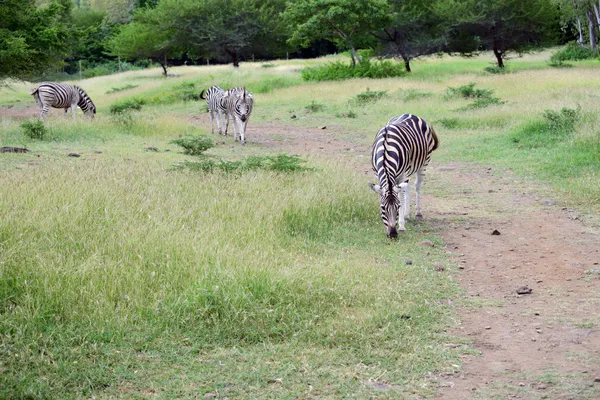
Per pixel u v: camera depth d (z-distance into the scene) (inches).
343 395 183.6
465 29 1688.0
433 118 856.9
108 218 310.2
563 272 301.1
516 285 284.8
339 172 471.5
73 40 1245.7
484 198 465.1
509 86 1095.6
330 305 245.1
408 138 355.9
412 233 365.7
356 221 376.8
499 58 1701.5
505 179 523.2
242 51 2134.6
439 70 1681.8
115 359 199.8
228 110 773.3
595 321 239.8
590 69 1352.1
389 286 267.6
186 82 1556.3
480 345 221.6
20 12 1073.5
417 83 1253.7
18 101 1627.7
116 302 232.5
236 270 254.4
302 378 192.5
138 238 281.3
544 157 576.7
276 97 1243.8
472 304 261.0
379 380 193.8
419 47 1658.5
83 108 879.1
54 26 1123.3
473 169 572.4
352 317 234.1
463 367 204.2
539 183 500.7
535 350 216.5
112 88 1747.0
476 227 384.2
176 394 182.1
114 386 185.8
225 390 185.3
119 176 418.6
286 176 444.1
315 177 443.8
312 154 579.2
